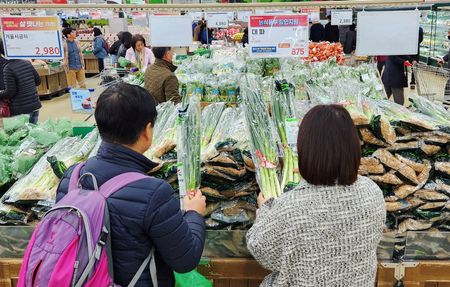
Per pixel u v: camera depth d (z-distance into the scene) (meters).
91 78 12.43
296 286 1.33
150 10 2.92
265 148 1.93
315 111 1.33
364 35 2.69
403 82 6.66
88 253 1.23
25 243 1.91
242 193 1.93
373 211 1.33
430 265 1.89
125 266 1.30
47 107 9.16
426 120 2.00
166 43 3.09
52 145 2.55
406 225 1.91
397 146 1.94
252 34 2.74
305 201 1.31
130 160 1.36
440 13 9.38
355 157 1.30
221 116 2.50
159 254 1.39
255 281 1.94
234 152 1.93
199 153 1.87
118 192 1.29
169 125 2.34
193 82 3.73
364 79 3.64
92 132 2.53
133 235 1.28
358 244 1.31
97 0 6.03
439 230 1.92
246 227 1.91
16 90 4.93
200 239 1.46
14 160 2.38
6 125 2.85
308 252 1.30
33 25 2.63
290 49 2.76
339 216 1.30
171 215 1.31
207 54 6.07
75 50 9.88
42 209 1.94
